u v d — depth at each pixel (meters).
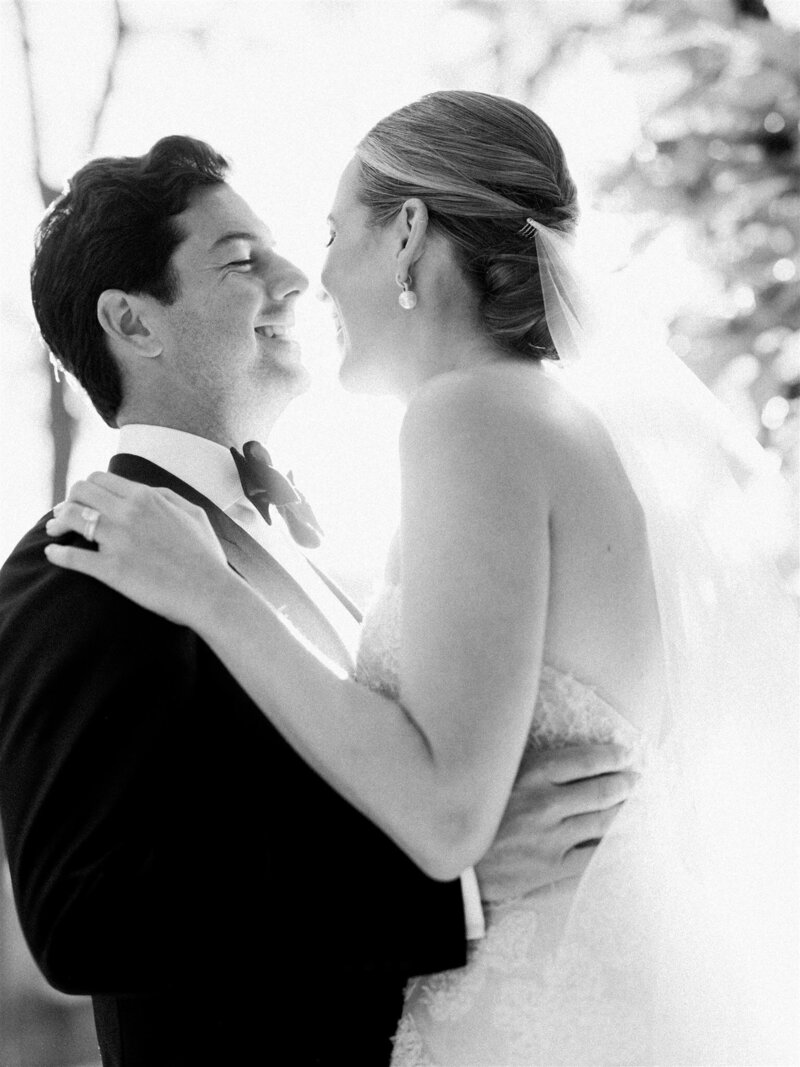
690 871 2.55
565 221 2.69
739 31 4.91
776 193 4.79
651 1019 2.44
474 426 2.40
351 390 2.75
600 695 2.51
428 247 2.63
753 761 2.63
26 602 2.59
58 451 7.41
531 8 6.06
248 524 3.07
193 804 2.46
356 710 2.29
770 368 4.77
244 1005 2.53
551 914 2.46
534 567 2.35
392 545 2.58
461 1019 2.44
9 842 2.50
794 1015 2.56
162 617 2.52
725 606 2.66
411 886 2.38
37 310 3.12
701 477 2.70
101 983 2.36
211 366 3.02
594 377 2.67
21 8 7.86
